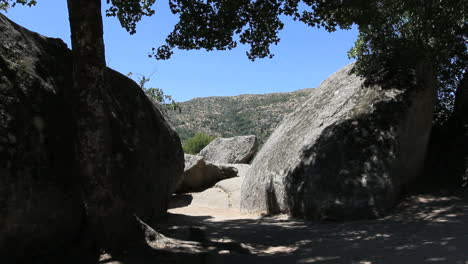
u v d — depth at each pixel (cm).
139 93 817
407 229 654
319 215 862
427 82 970
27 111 476
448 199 823
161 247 541
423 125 950
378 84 1009
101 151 493
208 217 1097
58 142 513
